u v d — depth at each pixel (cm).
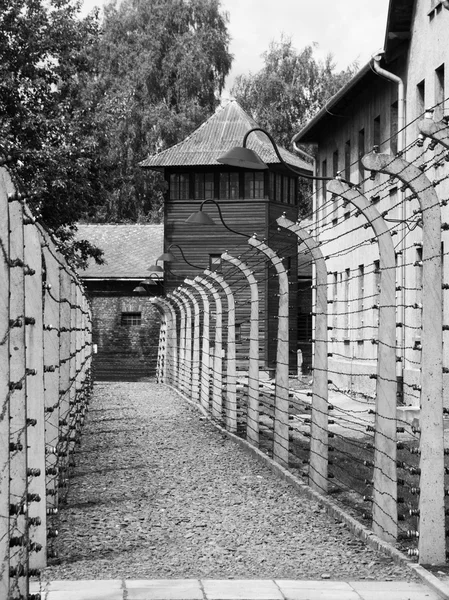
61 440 1236
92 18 3609
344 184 1038
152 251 5419
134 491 1348
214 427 2238
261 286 4709
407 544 969
